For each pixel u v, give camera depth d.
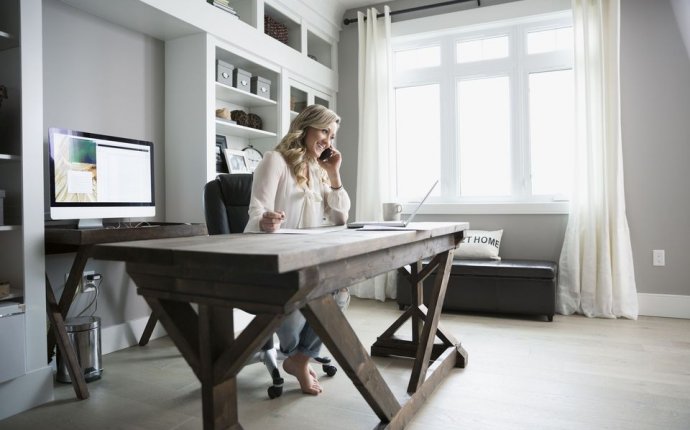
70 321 2.12
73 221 2.45
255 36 3.20
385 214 2.02
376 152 4.02
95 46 2.52
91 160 2.17
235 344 0.99
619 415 1.68
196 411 1.76
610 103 3.28
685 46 3.21
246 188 2.44
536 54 3.70
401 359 2.35
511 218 3.72
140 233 2.10
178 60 2.89
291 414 1.70
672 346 2.54
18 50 1.82
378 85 4.02
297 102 3.82
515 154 3.77
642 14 3.32
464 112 3.97
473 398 1.85
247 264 0.86
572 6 3.37
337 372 2.16
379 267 1.35
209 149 2.82
